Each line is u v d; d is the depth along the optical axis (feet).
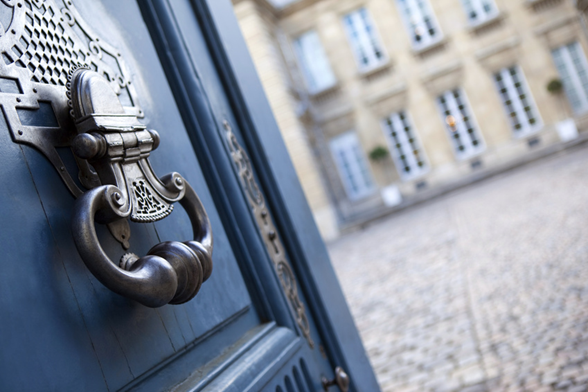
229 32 4.25
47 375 1.77
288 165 4.45
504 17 61.98
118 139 2.15
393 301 20.88
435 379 12.12
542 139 61.11
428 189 64.23
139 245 2.39
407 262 28.25
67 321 1.91
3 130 1.93
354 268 32.35
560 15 60.29
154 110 3.02
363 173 66.49
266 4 61.62
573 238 20.74
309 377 3.44
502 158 62.34
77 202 1.92
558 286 15.69
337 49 66.08
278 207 3.97
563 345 11.60
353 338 4.37
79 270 2.05
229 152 3.58
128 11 3.15
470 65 63.21
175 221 2.76
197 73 3.57
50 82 2.16
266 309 3.35
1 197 1.86
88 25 2.64
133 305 2.24
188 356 2.49
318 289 4.02
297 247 3.99
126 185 2.15
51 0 2.36
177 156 3.08
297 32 66.85
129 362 2.11
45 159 2.07
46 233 1.96
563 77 61.41
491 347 12.89
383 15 65.05
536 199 33.65
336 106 66.85
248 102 4.08
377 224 56.18
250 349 2.92
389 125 66.03
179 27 3.56
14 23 2.08
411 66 64.64
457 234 31.32
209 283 2.89
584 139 55.77
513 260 20.72
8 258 1.80
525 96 62.34
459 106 64.39
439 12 63.98
